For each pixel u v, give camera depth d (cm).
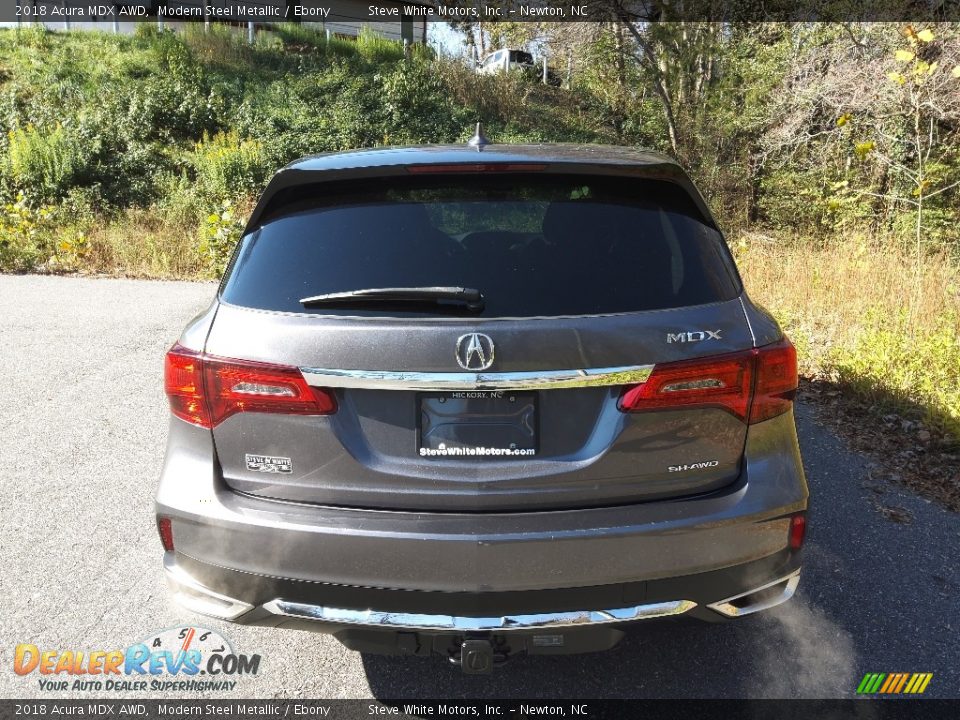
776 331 229
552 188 232
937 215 1067
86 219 1323
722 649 282
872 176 1212
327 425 210
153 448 464
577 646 222
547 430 209
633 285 215
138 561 337
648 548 208
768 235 1464
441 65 2497
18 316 798
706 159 1770
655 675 268
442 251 218
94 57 2284
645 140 2159
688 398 210
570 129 2364
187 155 1730
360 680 267
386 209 229
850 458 462
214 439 219
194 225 1357
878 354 580
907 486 423
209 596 221
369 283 214
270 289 219
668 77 1908
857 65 1153
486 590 205
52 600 308
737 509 213
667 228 229
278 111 2156
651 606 212
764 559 219
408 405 210
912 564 340
